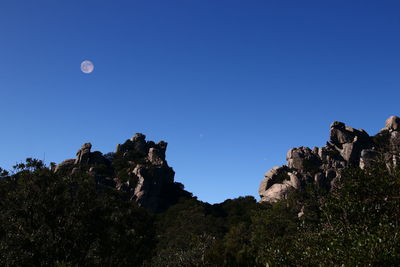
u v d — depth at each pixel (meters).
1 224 37.06
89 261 40.31
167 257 64.31
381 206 18.75
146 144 164.38
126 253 45.34
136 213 51.19
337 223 19.38
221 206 138.50
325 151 130.00
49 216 38.38
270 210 67.06
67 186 41.06
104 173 138.38
